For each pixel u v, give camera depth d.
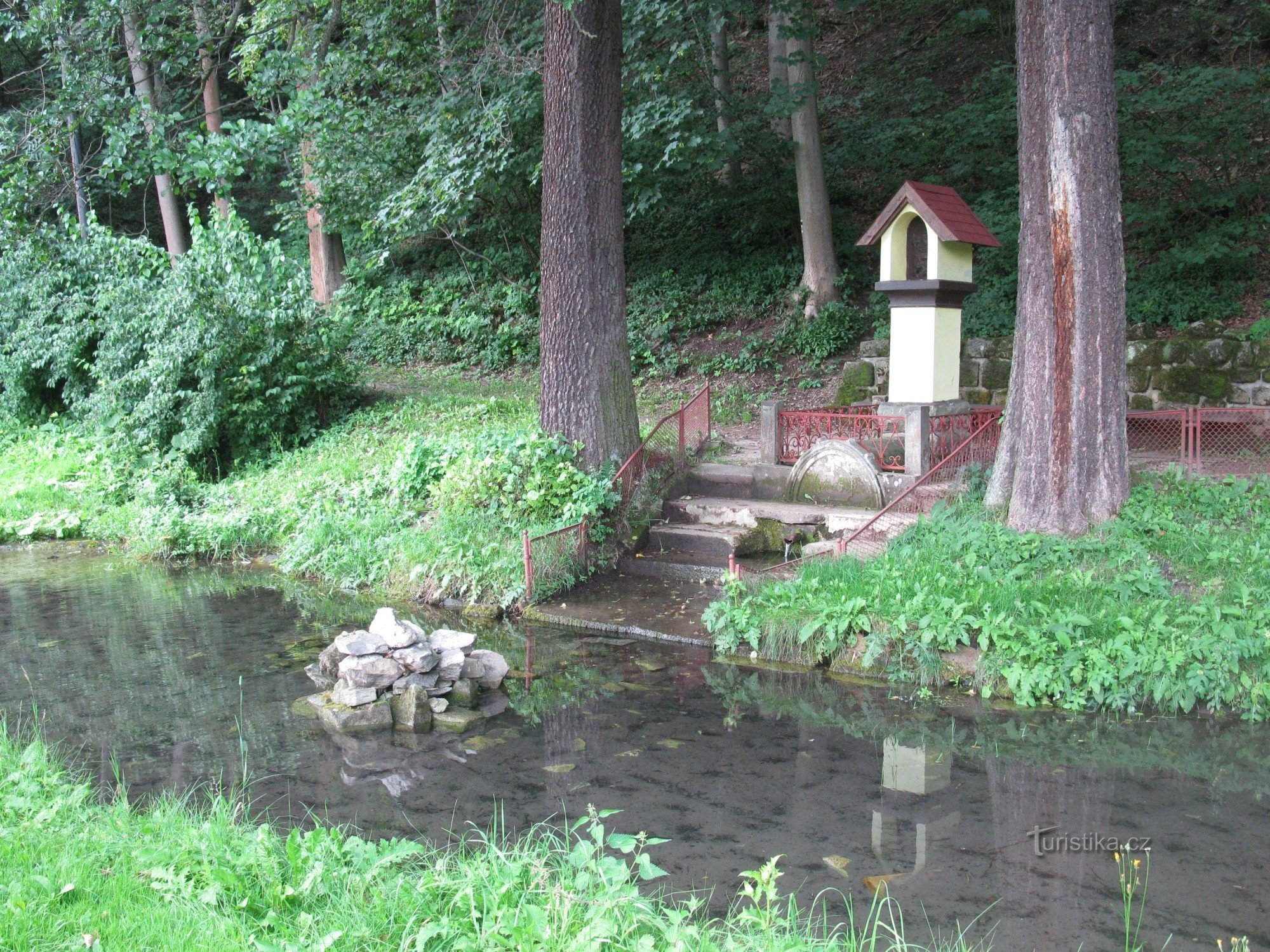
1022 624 7.34
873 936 3.97
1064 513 8.56
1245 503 8.84
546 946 3.46
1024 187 8.74
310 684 7.77
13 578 11.58
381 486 12.51
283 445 15.69
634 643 8.72
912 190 10.45
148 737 6.69
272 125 10.63
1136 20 19.08
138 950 3.52
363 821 5.39
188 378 15.45
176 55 11.21
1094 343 8.43
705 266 19.31
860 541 9.39
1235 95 15.16
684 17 14.50
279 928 3.71
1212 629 6.94
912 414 10.23
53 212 17.92
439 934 3.64
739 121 17.38
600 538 10.60
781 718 6.94
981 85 19.55
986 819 5.38
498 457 11.03
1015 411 9.09
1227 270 13.93
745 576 8.91
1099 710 6.93
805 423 11.38
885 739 6.54
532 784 5.90
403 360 20.44
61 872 4.06
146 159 10.05
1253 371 12.08
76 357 16.75
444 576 10.09
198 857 4.25
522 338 19.56
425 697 7.09
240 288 14.94
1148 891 4.60
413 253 23.48
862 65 22.80
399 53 14.88
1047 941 4.19
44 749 5.87
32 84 14.91
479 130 13.59
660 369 17.16
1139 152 13.97
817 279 17.08
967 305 14.77
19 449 16.33
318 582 11.10
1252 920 4.34
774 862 3.90
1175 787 5.74
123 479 14.69
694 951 3.66
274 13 13.47
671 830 5.27
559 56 10.70
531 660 8.34
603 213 11.04
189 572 11.77
